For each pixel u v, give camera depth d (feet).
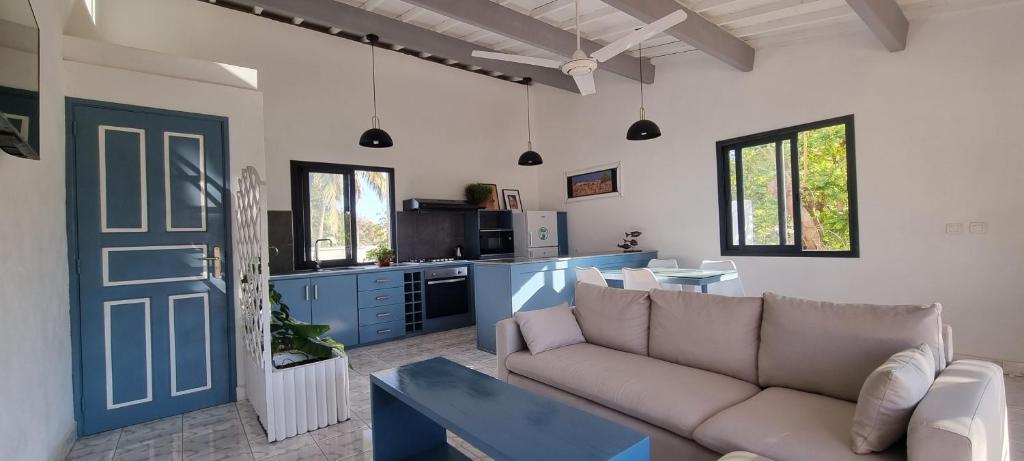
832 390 6.65
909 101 12.94
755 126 16.31
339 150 18.44
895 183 13.25
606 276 15.70
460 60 17.26
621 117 20.84
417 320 18.54
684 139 18.48
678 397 6.89
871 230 13.75
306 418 9.41
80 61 9.72
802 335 7.10
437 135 21.49
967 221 12.07
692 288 15.29
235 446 8.82
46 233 8.18
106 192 9.80
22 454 6.72
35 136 6.25
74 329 9.37
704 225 17.95
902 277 13.19
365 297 16.78
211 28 15.67
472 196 21.67
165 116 10.51
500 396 6.82
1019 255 11.34
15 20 5.56
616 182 21.13
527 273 15.43
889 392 4.90
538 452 5.07
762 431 5.68
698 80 17.94
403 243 20.30
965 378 5.42
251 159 11.58
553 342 9.73
